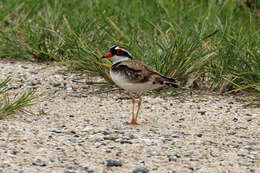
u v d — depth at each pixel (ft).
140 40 54.34
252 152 30.81
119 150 30.19
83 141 31.60
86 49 48.42
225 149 31.22
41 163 27.76
